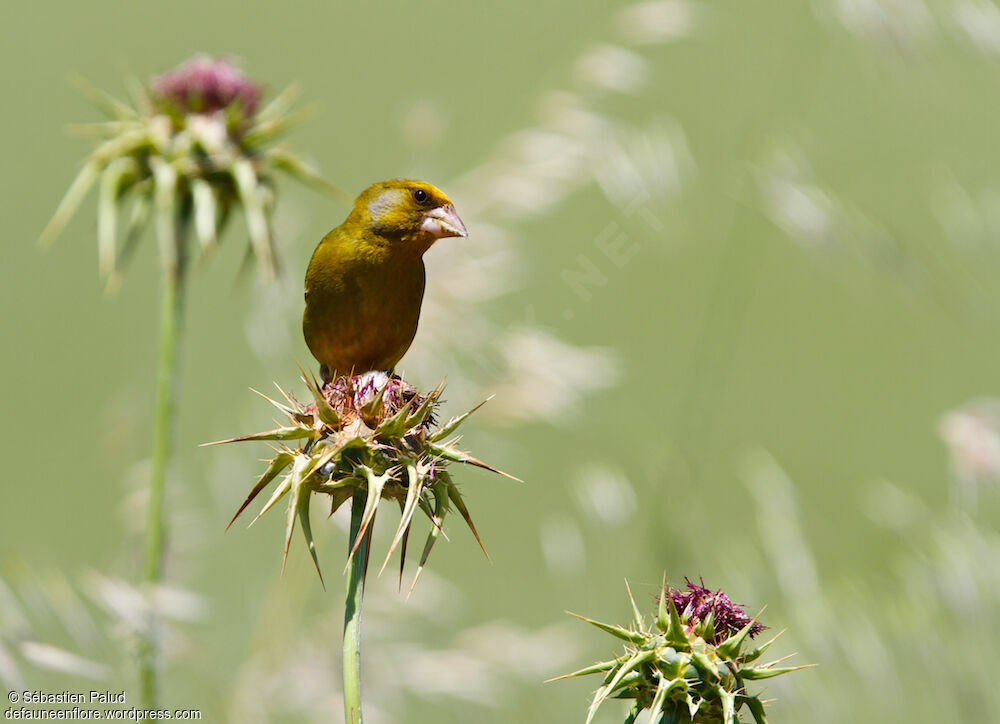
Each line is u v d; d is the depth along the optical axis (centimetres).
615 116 1430
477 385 1289
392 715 1238
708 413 1444
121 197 1115
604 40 1443
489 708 1269
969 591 1222
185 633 1259
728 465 1598
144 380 1538
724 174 1450
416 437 671
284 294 1355
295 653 1223
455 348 1289
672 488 1355
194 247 1115
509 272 1311
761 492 1335
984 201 1480
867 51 1376
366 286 848
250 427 1359
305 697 1199
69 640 1046
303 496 652
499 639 1303
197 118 1088
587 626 1341
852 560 1345
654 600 693
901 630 1204
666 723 638
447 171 1470
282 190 1298
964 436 1275
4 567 975
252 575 1344
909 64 1348
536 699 1289
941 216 1484
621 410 1455
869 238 1361
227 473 1357
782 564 1277
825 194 1366
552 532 1352
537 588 1448
